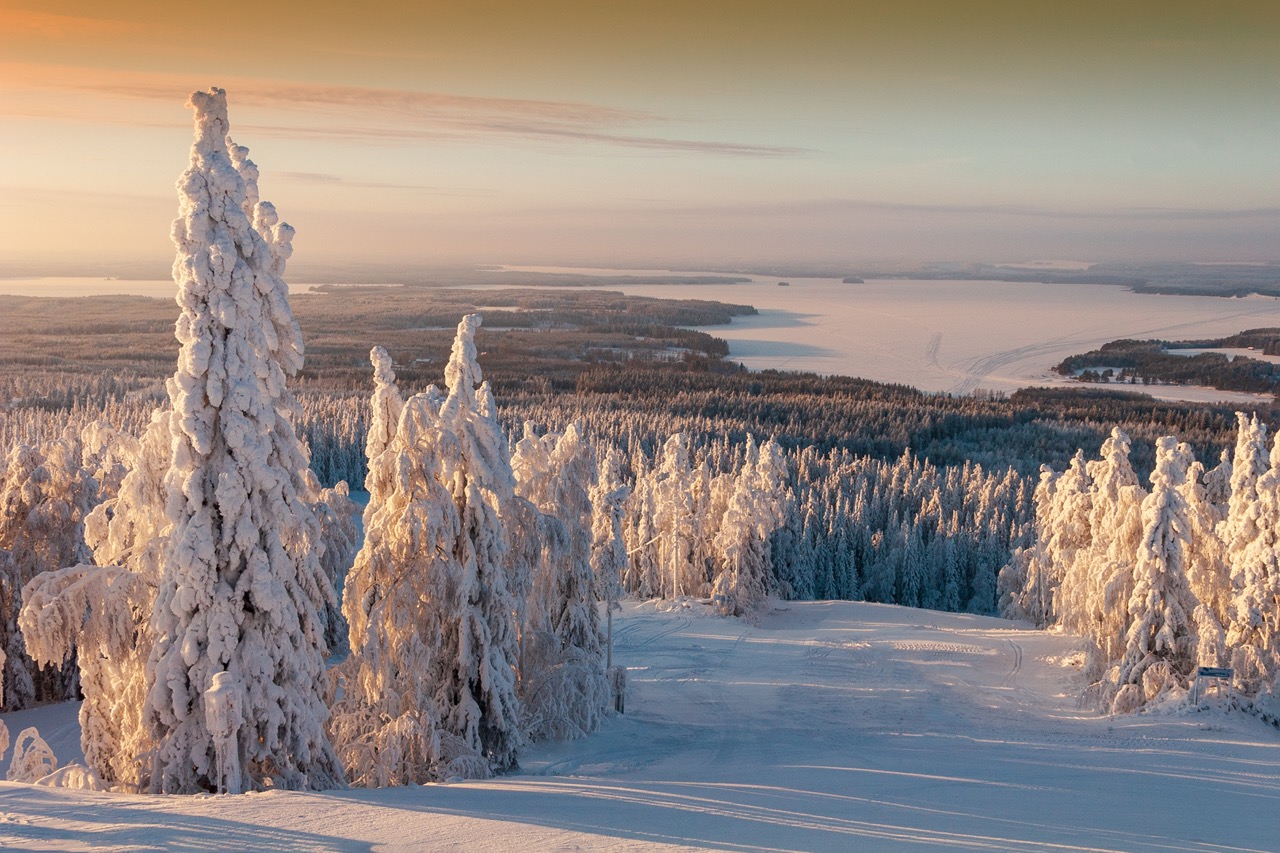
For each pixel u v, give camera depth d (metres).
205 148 18.17
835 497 101.88
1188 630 36.09
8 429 123.12
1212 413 192.50
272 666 18.59
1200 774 23.97
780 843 14.44
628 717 32.97
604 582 37.41
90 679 19.72
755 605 63.00
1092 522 50.38
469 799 17.28
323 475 124.31
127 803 15.25
